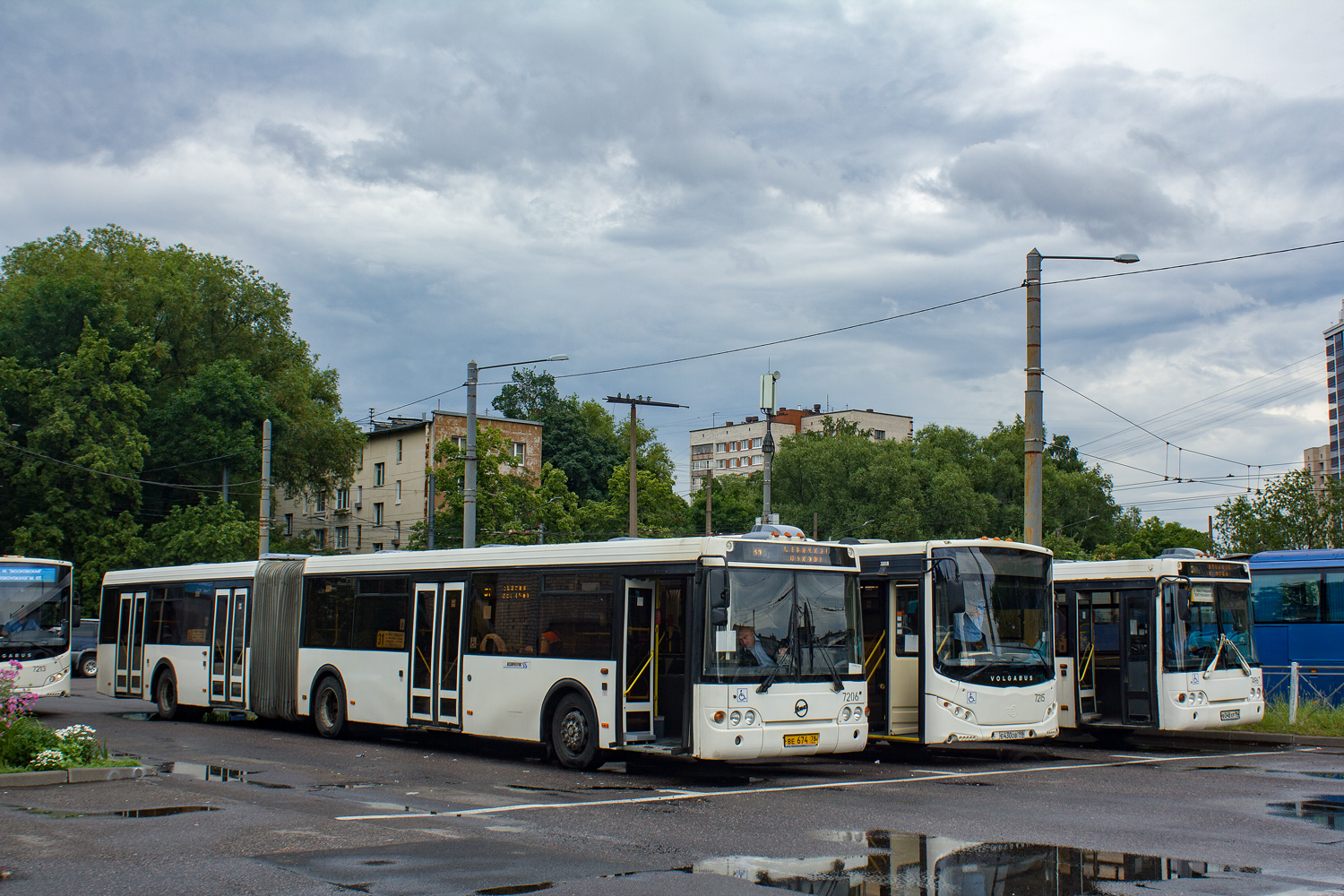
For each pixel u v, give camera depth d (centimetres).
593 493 7962
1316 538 4025
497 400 8575
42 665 2277
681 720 1391
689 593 1362
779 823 1059
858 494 6869
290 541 5559
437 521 5112
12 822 1030
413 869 831
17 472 4322
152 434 5041
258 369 5666
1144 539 6222
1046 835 1005
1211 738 2062
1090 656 1950
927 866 868
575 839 966
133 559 4378
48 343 4694
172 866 840
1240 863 884
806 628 1403
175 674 2348
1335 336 13888
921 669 1600
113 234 5691
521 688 1562
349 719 1892
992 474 7500
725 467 13225
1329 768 1575
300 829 998
